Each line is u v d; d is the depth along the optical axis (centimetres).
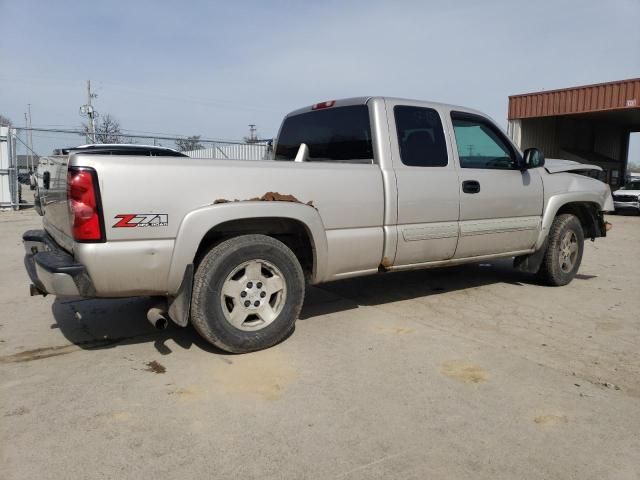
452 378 354
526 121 2578
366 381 348
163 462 255
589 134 3025
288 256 399
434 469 252
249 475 246
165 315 384
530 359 389
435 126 496
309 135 541
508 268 729
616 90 2155
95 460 256
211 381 346
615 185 3180
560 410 311
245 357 388
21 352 398
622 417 303
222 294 375
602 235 682
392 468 253
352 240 433
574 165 642
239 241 378
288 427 289
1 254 870
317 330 451
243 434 281
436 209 484
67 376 353
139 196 340
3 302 543
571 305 539
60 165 368
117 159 337
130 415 300
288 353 396
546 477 247
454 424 294
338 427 289
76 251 338
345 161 492
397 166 459
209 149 1902
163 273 353
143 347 408
